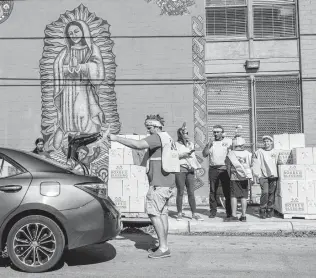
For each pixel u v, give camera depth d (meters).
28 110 12.46
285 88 12.27
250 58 12.36
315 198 9.47
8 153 5.88
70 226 5.56
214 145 9.84
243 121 12.28
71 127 12.36
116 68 12.40
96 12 12.52
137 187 9.57
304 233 8.68
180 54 12.31
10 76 12.54
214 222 9.19
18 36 12.59
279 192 9.85
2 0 12.66
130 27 12.45
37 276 5.45
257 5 12.49
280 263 6.18
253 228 8.88
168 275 5.50
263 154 9.66
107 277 5.41
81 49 12.48
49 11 12.61
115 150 9.69
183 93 12.25
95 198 5.73
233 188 9.28
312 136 11.96
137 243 7.76
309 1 12.23
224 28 12.52
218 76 12.38
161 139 6.44
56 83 12.46
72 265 6.06
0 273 5.58
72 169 6.16
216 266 6.00
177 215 9.84
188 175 9.62
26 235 5.59
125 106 12.31
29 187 5.60
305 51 12.16
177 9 12.41
